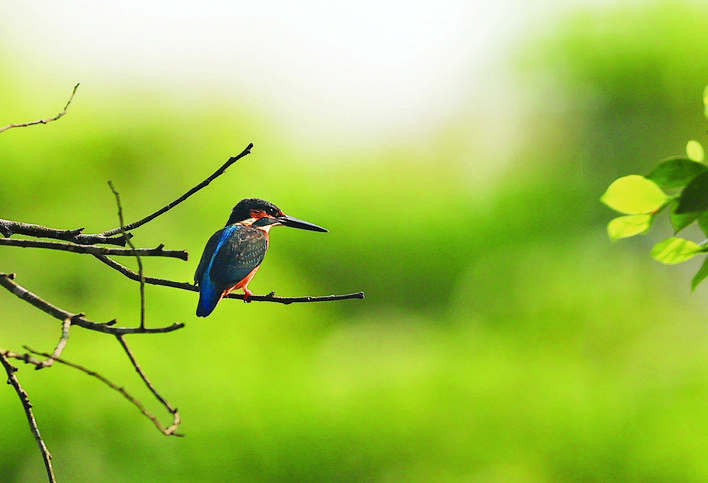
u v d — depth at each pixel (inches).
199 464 540.4
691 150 108.0
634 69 964.6
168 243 799.7
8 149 751.7
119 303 681.6
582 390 624.1
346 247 1018.1
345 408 576.4
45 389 540.7
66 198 796.0
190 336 642.8
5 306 678.5
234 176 938.1
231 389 569.6
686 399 612.7
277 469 546.9
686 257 108.5
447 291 1018.1
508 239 994.1
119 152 824.9
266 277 832.9
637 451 586.2
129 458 533.6
